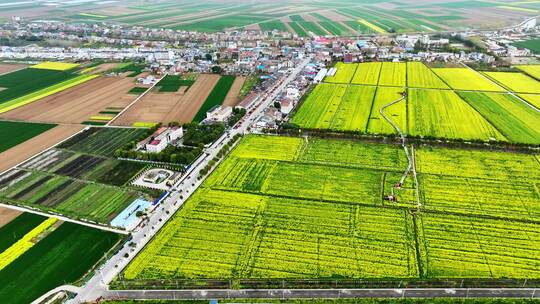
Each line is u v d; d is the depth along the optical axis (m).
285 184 123.94
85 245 97.81
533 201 112.00
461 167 132.12
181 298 82.00
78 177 131.00
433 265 89.12
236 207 112.31
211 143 155.00
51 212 111.31
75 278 87.75
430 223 103.44
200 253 94.38
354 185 122.50
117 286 85.19
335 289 83.38
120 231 102.88
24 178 130.50
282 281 85.56
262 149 148.88
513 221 103.56
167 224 105.38
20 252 95.44
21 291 84.25
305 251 94.38
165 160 141.00
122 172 133.88
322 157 141.50
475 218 105.06
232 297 81.94
